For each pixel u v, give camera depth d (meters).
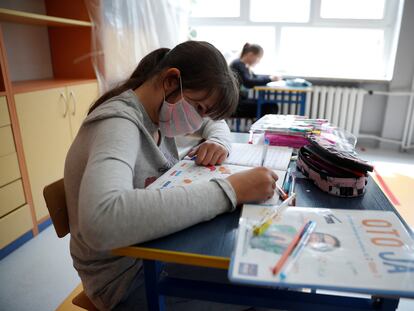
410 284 0.41
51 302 1.39
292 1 3.77
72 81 2.31
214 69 0.72
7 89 1.66
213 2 3.92
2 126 1.64
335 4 3.68
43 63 2.54
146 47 2.88
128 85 0.83
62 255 1.70
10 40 2.22
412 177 2.75
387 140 3.62
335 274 0.43
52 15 2.50
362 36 3.74
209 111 0.77
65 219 0.76
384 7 3.59
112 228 0.50
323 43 3.86
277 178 0.68
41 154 1.92
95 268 0.74
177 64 0.73
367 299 0.57
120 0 2.59
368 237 0.51
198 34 4.06
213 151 0.87
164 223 0.52
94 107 0.81
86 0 2.43
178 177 0.75
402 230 0.53
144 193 0.54
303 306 0.58
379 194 0.72
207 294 0.60
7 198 1.69
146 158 0.78
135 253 0.52
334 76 3.69
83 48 2.54
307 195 0.71
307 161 0.79
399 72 3.45
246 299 0.59
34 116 1.85
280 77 3.63
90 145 0.65
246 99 3.61
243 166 0.84
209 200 0.58
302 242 0.49
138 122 0.71
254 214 0.58
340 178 0.69
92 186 0.52
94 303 0.76
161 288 0.61
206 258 0.49
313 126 1.19
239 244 0.49
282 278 0.42
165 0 3.00
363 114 3.73
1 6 2.11
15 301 1.39
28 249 1.76
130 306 0.74
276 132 1.11
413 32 3.32
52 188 0.73
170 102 0.76
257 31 3.95
